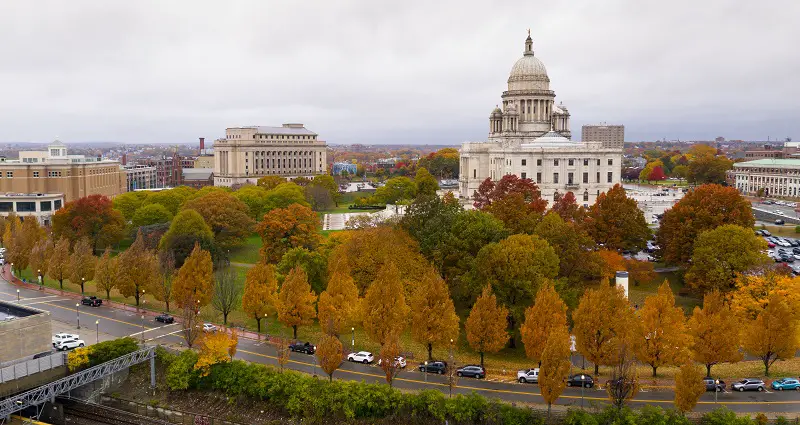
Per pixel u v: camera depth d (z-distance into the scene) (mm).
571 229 140125
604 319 102062
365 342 120312
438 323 108062
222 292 129125
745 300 122438
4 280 169375
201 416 99062
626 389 86875
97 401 106750
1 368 98562
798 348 115938
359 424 93062
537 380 97062
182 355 107625
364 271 137875
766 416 86938
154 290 139250
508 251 123812
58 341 114625
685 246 150125
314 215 184375
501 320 107312
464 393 96688
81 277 154000
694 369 85625
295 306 119125
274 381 99062
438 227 141250
